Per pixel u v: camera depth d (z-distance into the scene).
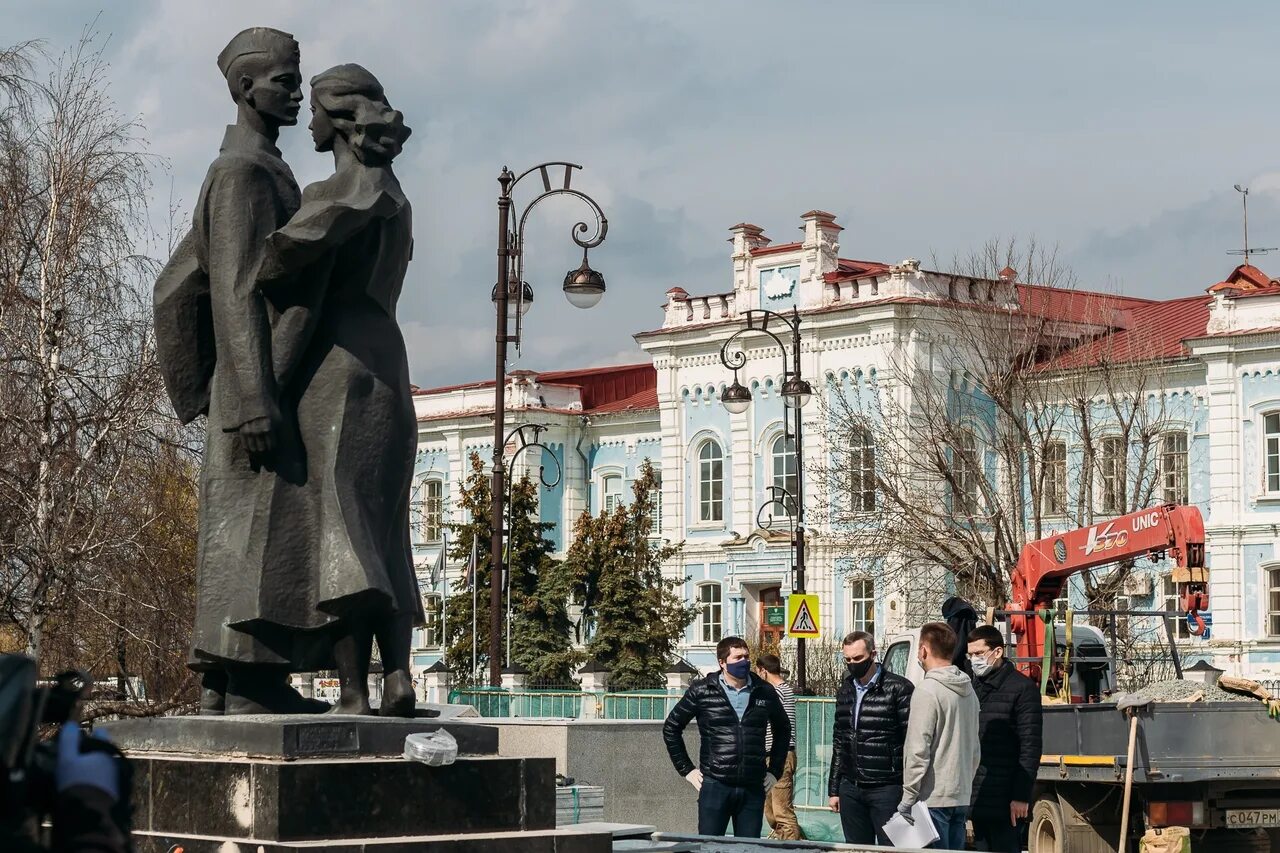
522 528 56.25
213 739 7.53
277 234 7.75
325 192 8.02
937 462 43.31
